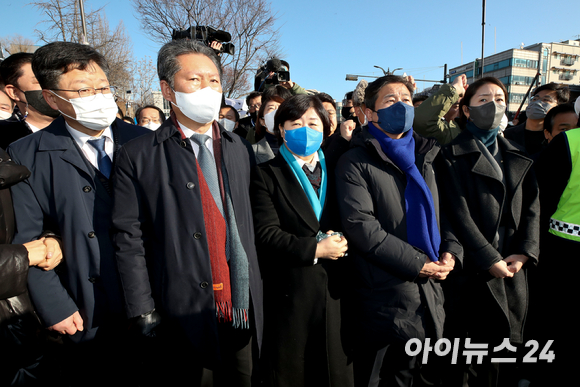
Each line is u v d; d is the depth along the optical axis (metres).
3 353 1.47
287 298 1.67
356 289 1.80
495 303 1.90
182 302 1.49
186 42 1.54
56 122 1.68
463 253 1.89
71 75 1.52
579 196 1.97
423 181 1.77
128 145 1.52
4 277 1.26
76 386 1.74
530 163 1.99
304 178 1.78
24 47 12.14
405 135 1.96
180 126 1.64
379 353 1.93
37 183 1.57
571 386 1.98
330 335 1.69
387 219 1.75
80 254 1.59
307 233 1.68
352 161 1.81
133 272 1.46
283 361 1.66
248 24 13.73
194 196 1.50
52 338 1.70
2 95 2.35
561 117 2.58
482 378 2.09
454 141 2.08
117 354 1.75
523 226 1.97
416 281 1.73
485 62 44.78
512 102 41.78
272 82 3.73
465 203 1.92
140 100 18.12
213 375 1.74
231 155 1.66
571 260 1.99
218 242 1.57
